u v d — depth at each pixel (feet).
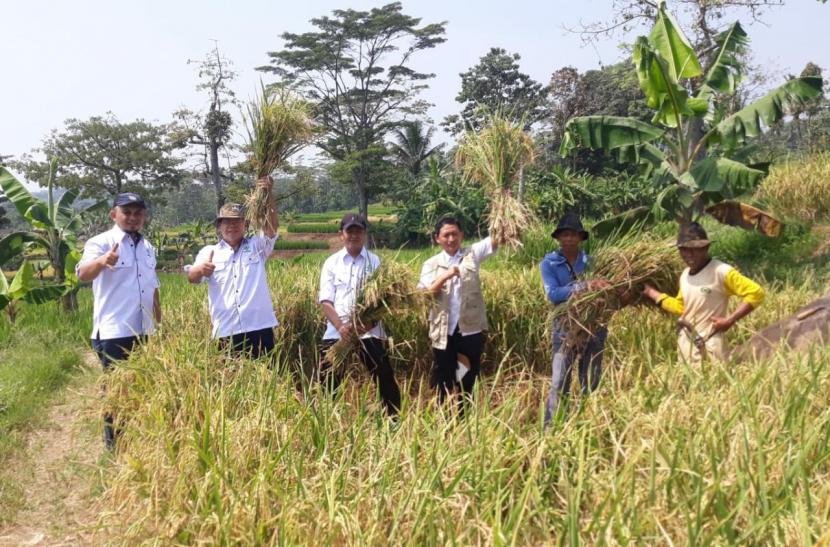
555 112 144.05
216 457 11.19
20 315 36.11
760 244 35.09
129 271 17.17
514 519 9.00
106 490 11.53
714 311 16.16
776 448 9.87
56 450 17.46
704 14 55.93
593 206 82.17
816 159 40.24
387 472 10.15
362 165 154.92
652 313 19.57
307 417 12.66
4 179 40.27
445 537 8.90
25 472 15.85
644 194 81.56
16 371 24.00
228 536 9.16
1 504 13.97
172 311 22.81
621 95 145.18
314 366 21.40
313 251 133.69
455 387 17.03
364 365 17.54
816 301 16.78
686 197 31.14
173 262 113.19
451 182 99.71
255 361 15.49
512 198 17.35
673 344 18.81
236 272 18.08
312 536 9.15
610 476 9.48
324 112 161.99
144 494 10.92
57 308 38.19
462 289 17.61
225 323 18.06
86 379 23.25
